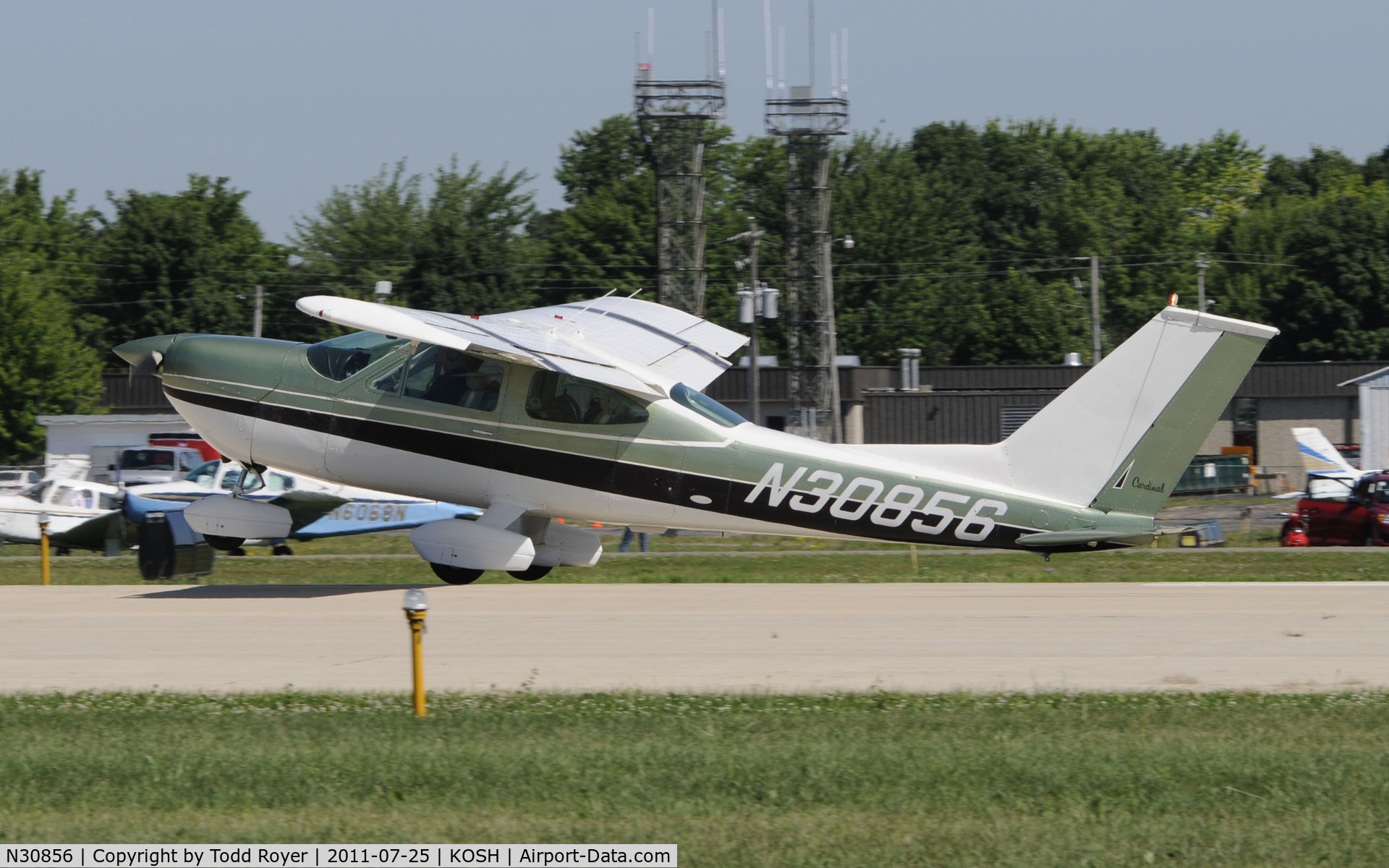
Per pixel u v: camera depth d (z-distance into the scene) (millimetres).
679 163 170500
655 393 49875
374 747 27781
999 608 47500
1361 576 63094
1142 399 50375
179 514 60594
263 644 40562
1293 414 183250
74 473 132375
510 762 26531
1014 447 51562
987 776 25438
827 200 175500
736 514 52125
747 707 32094
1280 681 34594
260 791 25062
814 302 175875
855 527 52000
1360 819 23078
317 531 87438
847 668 36531
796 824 23094
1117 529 50656
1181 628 42500
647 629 43031
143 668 37031
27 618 45812
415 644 31734
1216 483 167875
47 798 24891
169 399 55281
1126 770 25688
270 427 53438
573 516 53219
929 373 189750
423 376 52594
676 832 22766
